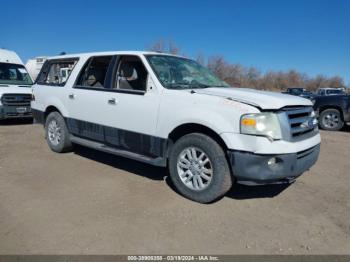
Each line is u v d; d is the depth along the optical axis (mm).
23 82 11156
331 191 4465
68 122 5742
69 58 5938
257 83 57656
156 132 4270
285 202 4059
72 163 5523
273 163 3545
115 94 4789
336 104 10062
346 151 6883
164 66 4676
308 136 3971
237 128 3559
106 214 3629
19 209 3705
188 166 4020
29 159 5715
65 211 3684
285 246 3070
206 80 4992
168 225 3414
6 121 10781
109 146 5082
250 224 3477
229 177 3756
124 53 4914
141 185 4535
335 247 3072
